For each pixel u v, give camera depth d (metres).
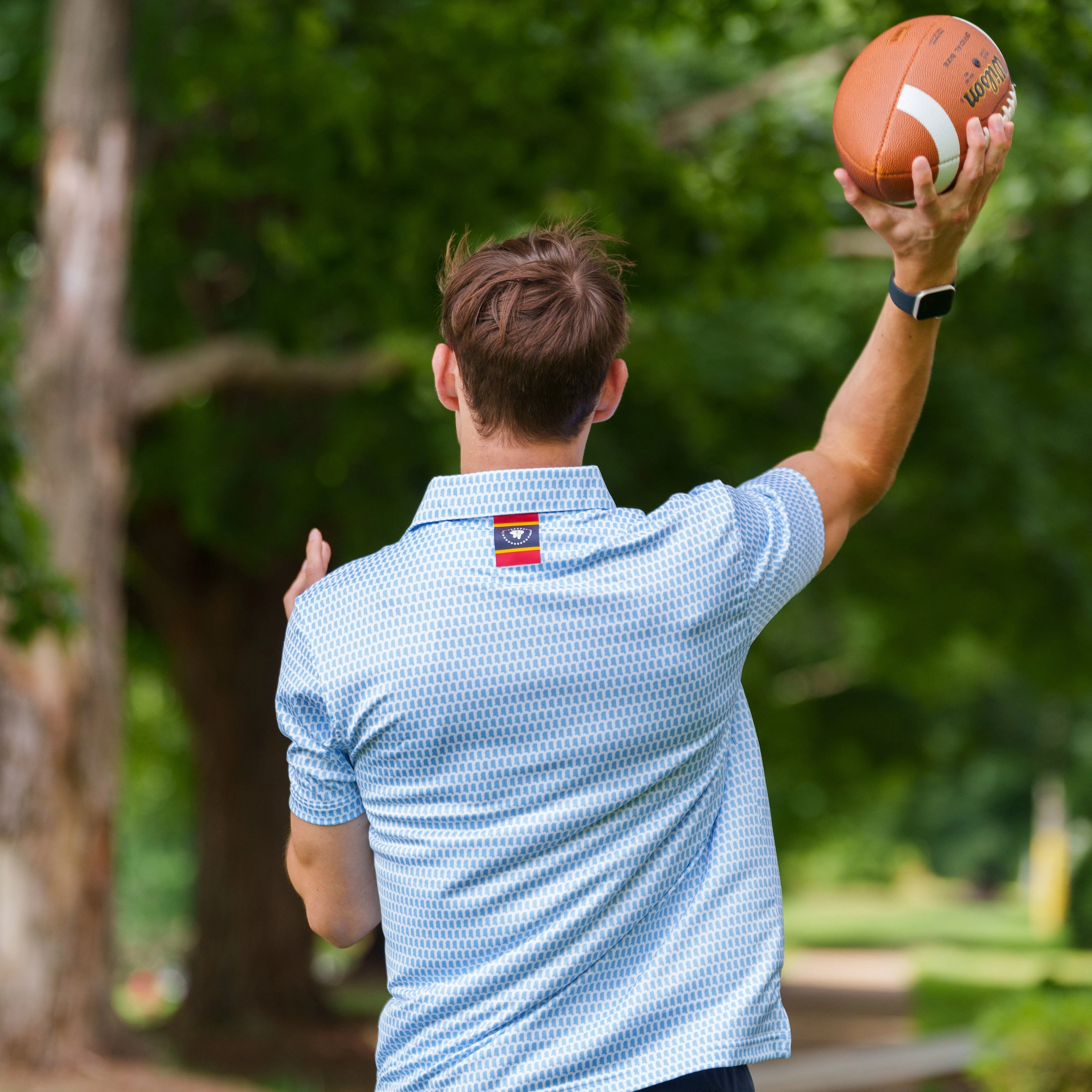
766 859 4.03
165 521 35.47
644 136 21.73
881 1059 27.45
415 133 21.55
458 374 4.19
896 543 37.25
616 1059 3.73
